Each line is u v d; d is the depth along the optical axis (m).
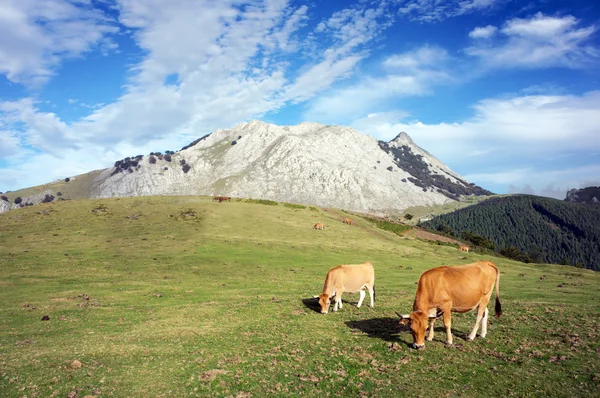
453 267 13.27
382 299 22.81
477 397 9.26
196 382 10.62
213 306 20.89
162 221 55.31
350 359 12.14
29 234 46.19
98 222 53.59
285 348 13.43
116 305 21.09
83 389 10.16
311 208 79.25
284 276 31.64
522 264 50.53
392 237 65.19
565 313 17.08
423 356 12.10
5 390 10.07
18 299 22.39
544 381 9.85
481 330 14.16
